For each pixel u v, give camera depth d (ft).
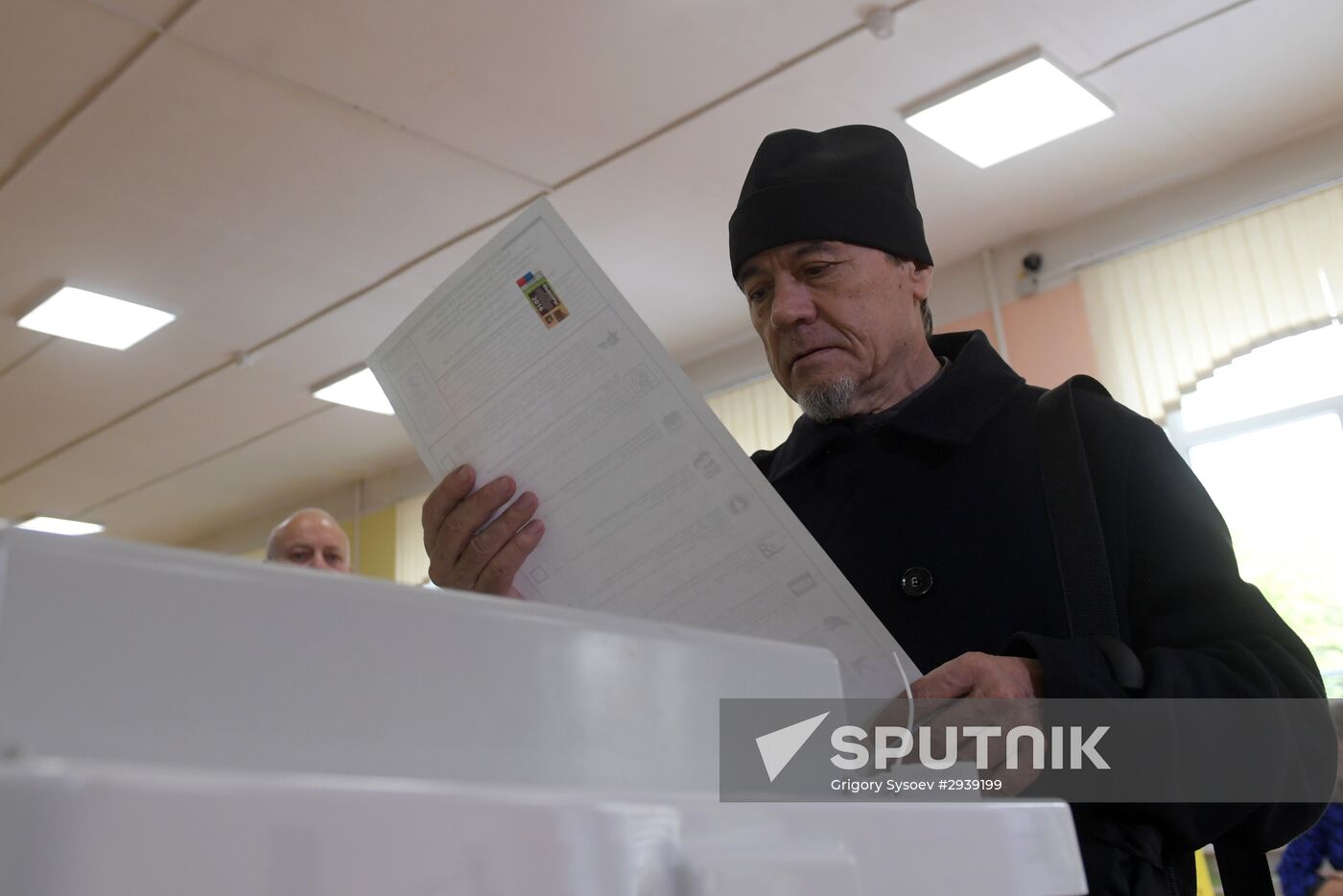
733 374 18.76
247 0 10.41
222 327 16.99
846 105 12.59
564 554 2.57
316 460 23.22
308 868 0.69
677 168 13.66
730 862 0.93
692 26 11.18
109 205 13.62
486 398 2.75
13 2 10.31
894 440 3.43
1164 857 2.52
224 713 1.00
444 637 1.15
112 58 11.12
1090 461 3.12
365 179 13.47
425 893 0.74
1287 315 13.82
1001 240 16.30
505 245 2.75
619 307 2.56
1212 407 14.58
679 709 1.35
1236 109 13.34
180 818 0.65
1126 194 15.15
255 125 12.28
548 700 1.21
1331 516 13.62
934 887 1.11
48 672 0.92
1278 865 6.64
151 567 0.99
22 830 0.60
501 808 0.79
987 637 3.03
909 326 3.61
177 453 22.16
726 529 2.36
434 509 2.76
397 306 16.58
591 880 0.83
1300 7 11.54
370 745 1.07
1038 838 1.26
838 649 2.24
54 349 17.28
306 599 1.07
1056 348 15.71
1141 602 2.91
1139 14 11.51
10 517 25.23
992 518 3.16
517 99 12.15
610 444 2.53
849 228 3.44
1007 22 11.48
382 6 10.59
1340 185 13.66
